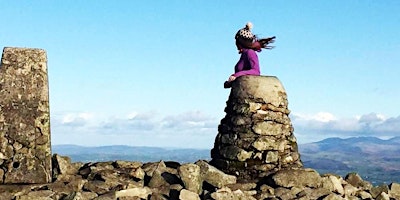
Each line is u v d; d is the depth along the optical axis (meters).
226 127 11.04
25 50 10.22
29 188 9.30
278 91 11.09
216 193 8.85
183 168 9.45
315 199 9.37
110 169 10.48
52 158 10.44
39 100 9.97
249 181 10.29
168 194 9.31
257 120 10.74
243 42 11.52
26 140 9.72
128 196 9.05
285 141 10.86
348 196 10.22
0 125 9.69
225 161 10.66
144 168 10.51
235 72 11.68
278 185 9.78
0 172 9.47
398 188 11.28
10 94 9.87
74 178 10.02
